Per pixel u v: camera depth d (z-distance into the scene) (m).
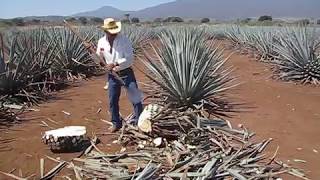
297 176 5.19
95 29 21.67
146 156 5.48
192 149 5.62
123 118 7.20
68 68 12.58
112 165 5.25
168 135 6.11
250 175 5.05
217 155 5.35
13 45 9.59
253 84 11.57
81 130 6.03
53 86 10.80
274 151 6.00
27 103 8.80
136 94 6.67
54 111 8.27
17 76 9.05
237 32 29.30
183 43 8.20
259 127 7.17
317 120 7.68
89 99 9.50
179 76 7.78
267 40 18.09
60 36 12.91
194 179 4.80
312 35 12.62
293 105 8.90
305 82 11.81
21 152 5.90
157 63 9.85
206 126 6.50
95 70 13.92
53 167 5.38
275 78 12.71
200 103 7.95
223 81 8.73
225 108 8.47
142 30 31.38
